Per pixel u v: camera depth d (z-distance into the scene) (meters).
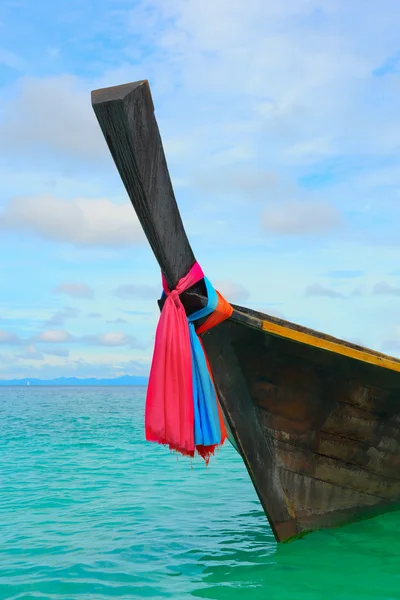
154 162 4.50
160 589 4.96
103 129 4.18
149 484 10.41
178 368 5.15
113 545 6.38
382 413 6.61
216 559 5.81
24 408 43.47
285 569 5.43
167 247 4.97
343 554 5.85
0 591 4.97
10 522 7.48
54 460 13.59
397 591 4.84
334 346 5.95
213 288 5.48
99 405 50.78
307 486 6.42
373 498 7.05
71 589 5.00
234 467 12.73
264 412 6.09
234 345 5.79
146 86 4.19
